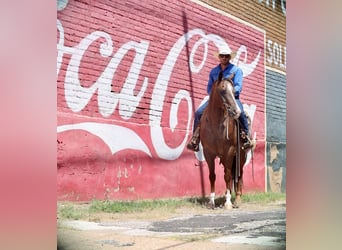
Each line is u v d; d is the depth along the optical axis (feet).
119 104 20.61
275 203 26.96
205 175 23.62
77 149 18.86
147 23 21.86
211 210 23.03
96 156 19.52
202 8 24.40
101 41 19.98
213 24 24.91
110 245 18.26
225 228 22.40
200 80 23.99
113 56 20.44
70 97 18.76
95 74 19.72
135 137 21.13
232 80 23.99
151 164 21.67
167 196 22.16
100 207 19.31
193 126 23.68
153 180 21.67
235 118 23.11
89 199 19.08
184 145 23.17
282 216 26.00
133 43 21.25
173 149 22.66
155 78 22.13
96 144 19.57
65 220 18.03
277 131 28.63
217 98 22.93
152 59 22.04
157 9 22.30
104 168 19.79
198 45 24.06
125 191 20.51
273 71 28.48
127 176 20.65
